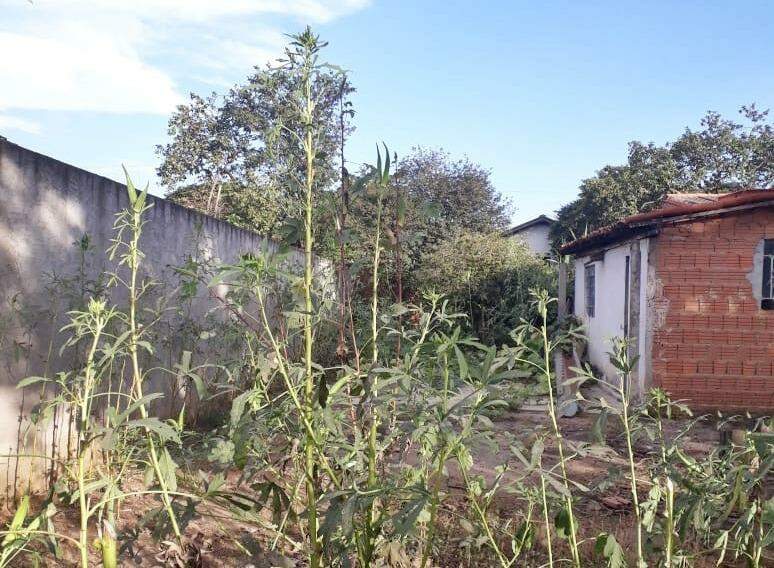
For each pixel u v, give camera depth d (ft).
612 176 94.53
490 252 57.36
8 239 15.29
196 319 24.18
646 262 30.58
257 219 70.74
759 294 29.66
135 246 8.42
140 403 7.08
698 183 98.63
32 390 15.52
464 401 7.29
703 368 29.84
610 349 37.68
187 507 8.02
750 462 8.70
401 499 8.57
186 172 102.63
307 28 8.26
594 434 8.30
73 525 12.95
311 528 8.00
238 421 7.79
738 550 8.21
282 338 9.12
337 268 10.38
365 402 7.82
